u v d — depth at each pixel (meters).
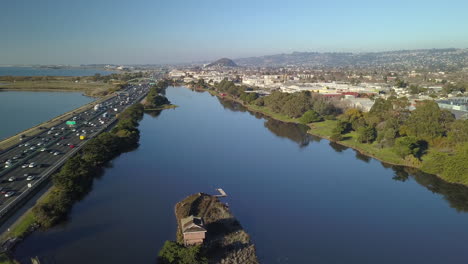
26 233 88.50
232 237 88.94
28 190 107.19
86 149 145.88
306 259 82.56
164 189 123.38
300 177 140.38
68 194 107.50
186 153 171.12
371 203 116.38
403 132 178.38
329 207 112.56
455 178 133.62
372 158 167.50
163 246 85.06
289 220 102.69
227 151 176.75
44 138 179.88
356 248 88.31
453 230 98.88
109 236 89.88
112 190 121.12
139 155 165.12
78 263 77.88
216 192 122.75
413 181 137.50
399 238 94.06
